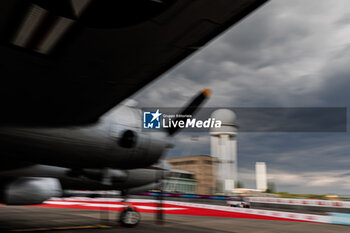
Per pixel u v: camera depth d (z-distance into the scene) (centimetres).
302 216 1250
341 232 859
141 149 679
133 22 270
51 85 378
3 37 283
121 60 327
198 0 248
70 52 310
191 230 768
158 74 355
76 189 888
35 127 498
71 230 674
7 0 238
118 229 727
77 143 548
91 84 379
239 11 263
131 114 669
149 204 2048
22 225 730
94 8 253
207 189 5006
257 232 788
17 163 634
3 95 403
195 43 301
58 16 260
